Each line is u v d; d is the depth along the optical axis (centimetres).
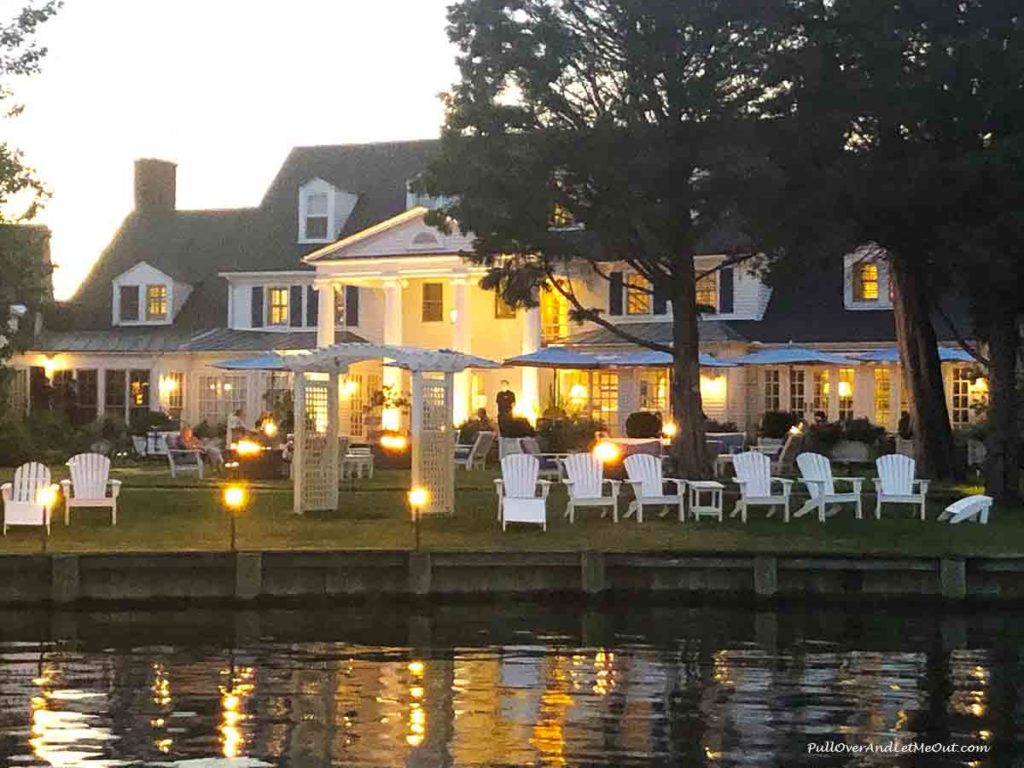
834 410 3969
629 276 4203
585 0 2511
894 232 2441
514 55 2489
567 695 1438
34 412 4009
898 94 2369
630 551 2000
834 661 1608
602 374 4169
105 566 1925
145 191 5216
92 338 4700
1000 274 2308
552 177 2530
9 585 1912
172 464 3169
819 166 2459
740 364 3569
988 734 1302
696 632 1786
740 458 2355
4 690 1441
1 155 2325
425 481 2398
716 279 4166
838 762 1218
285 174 5044
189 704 1388
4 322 2453
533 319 4056
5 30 2375
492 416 4331
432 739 1276
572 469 2341
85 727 1302
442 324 4462
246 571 1938
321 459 2488
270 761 1206
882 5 2400
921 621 1872
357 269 4284
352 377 4431
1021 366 2980
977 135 2420
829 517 2380
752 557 1984
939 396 3019
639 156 2422
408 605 1966
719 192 2445
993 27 2423
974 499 2297
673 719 1348
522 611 1930
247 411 4509
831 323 4044
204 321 4784
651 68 2461
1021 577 1964
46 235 2477
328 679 1501
